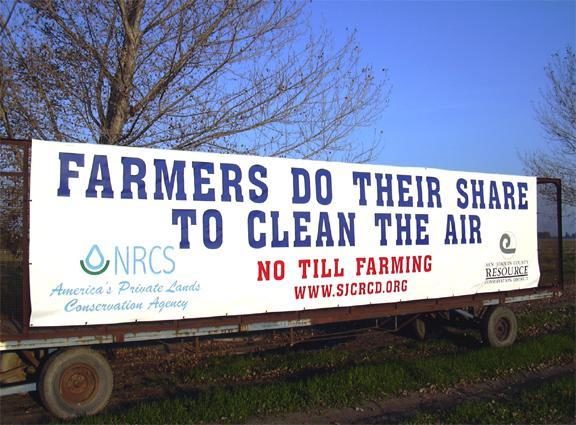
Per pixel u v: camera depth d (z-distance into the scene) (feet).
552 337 34.01
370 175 28.12
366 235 27.71
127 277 21.25
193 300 22.62
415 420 20.03
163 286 21.98
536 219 35.63
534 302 51.52
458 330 37.88
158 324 22.24
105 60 32.91
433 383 25.26
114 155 21.30
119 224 21.18
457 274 31.35
